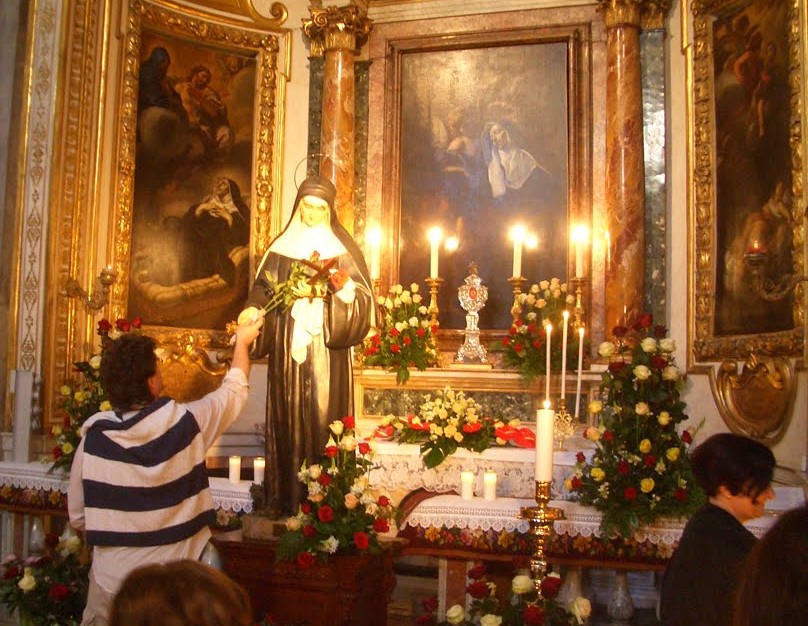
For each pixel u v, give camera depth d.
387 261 7.88
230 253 7.91
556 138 7.70
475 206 7.81
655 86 7.38
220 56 8.00
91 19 7.11
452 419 5.93
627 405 5.27
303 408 4.99
